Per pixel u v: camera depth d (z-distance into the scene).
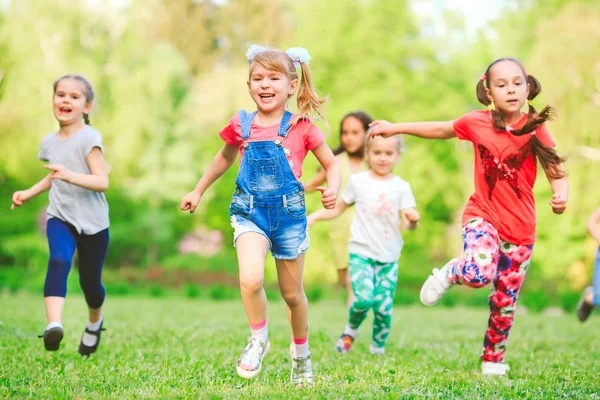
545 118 4.89
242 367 3.99
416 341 7.73
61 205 5.48
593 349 7.01
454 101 23.88
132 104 26.22
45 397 3.92
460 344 7.38
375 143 6.67
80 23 26.59
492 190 5.05
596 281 7.89
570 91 21.28
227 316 10.88
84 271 5.61
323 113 4.46
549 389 4.43
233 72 27.23
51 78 25.48
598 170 22.08
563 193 4.96
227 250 27.69
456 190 24.77
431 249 26.56
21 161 25.69
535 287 22.80
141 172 27.44
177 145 26.28
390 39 24.41
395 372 5.11
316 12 25.12
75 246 5.51
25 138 25.67
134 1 27.84
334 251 7.77
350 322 6.67
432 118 23.67
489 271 4.88
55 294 5.13
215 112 26.30
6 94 25.44
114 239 27.31
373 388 4.38
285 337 7.53
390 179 6.73
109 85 26.72
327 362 5.68
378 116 23.62
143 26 27.97
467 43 27.86
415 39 25.03
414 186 23.97
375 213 6.57
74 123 5.69
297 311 4.38
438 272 5.10
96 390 4.24
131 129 26.02
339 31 24.56
